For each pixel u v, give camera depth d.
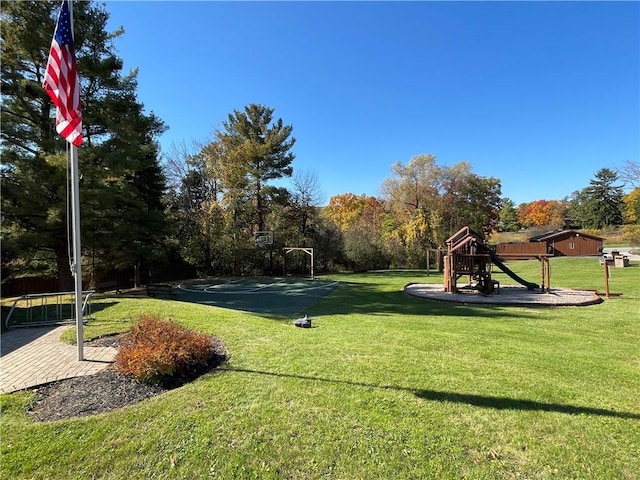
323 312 11.19
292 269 30.31
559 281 18.25
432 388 3.97
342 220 44.09
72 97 4.81
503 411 3.45
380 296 15.29
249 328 7.04
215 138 28.42
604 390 4.03
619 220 53.19
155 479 2.49
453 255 14.84
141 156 14.73
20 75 12.28
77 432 3.04
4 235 11.30
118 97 14.29
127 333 6.16
